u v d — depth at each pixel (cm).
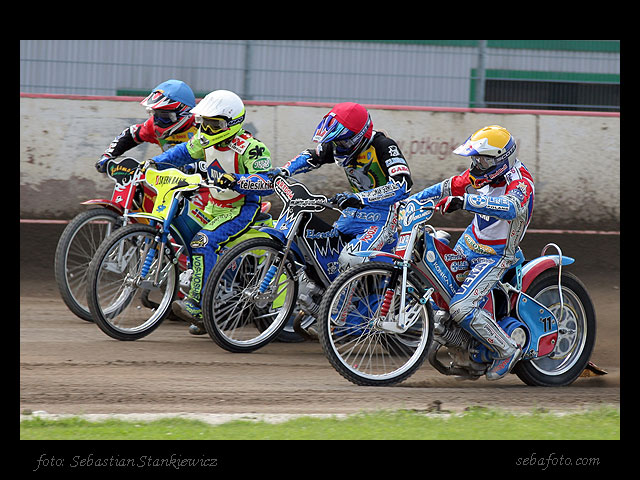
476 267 2194
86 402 1927
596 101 4475
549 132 4372
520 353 2234
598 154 4384
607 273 4141
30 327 2800
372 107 4300
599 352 2866
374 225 2439
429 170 4325
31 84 4022
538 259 2353
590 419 1806
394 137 4297
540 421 1770
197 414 1831
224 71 4216
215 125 2542
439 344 2270
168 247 2638
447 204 2061
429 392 2141
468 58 4384
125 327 2838
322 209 2484
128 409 1881
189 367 2345
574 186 4369
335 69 4291
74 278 3275
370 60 4312
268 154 2594
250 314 2641
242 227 2617
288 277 2566
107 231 2853
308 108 4247
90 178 4003
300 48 4262
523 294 2269
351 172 2438
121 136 2967
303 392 2095
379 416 1780
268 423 1725
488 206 2066
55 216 3959
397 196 2325
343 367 2133
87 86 4084
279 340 2831
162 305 2684
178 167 2747
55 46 4034
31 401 1916
